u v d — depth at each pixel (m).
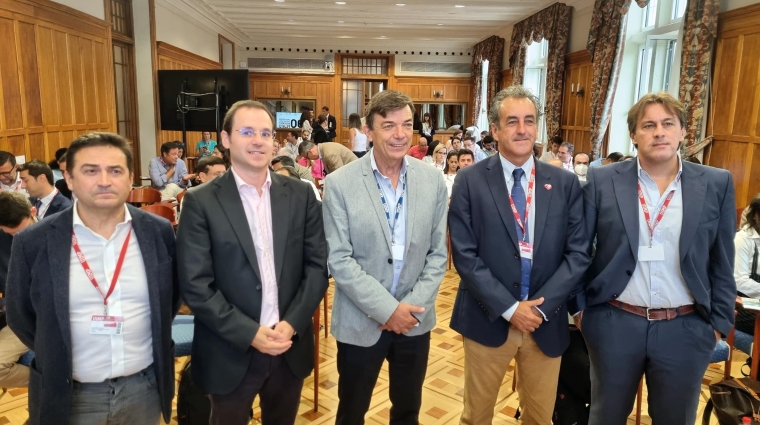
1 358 2.40
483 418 2.28
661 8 7.14
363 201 2.02
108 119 7.53
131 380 1.72
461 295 2.27
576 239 2.08
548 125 10.12
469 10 10.45
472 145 8.48
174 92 8.56
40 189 3.79
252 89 15.93
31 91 5.72
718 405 2.28
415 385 2.12
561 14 9.48
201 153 9.41
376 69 16.25
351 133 10.41
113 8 8.18
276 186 1.87
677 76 6.20
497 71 13.69
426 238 2.07
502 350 2.15
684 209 1.91
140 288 1.70
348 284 1.94
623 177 2.03
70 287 1.61
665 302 1.94
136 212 1.73
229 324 1.71
